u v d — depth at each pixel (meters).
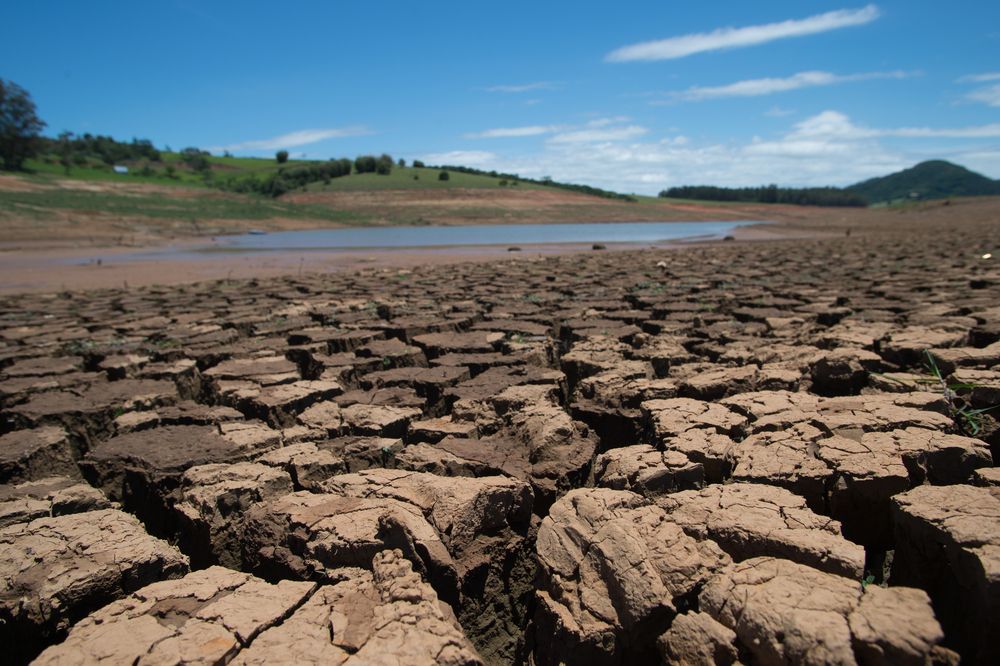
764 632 3.37
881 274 19.48
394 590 3.87
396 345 11.17
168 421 7.40
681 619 3.65
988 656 3.47
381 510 4.77
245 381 8.92
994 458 5.98
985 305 12.27
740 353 9.32
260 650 3.41
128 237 48.19
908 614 3.33
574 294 17.58
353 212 78.31
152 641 3.45
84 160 98.00
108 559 4.32
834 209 132.38
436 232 64.69
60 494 5.46
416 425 6.96
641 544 4.07
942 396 6.63
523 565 5.10
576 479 5.92
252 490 5.42
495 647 4.72
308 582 4.12
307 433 6.80
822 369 8.13
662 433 6.14
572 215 91.62
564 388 8.84
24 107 76.50
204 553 5.14
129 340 12.14
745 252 32.09
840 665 3.11
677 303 14.95
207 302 17.59
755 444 5.72
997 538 3.76
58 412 7.75
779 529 4.17
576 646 3.80
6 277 27.09
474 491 4.89
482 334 11.93
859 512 4.97
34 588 4.04
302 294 18.83
